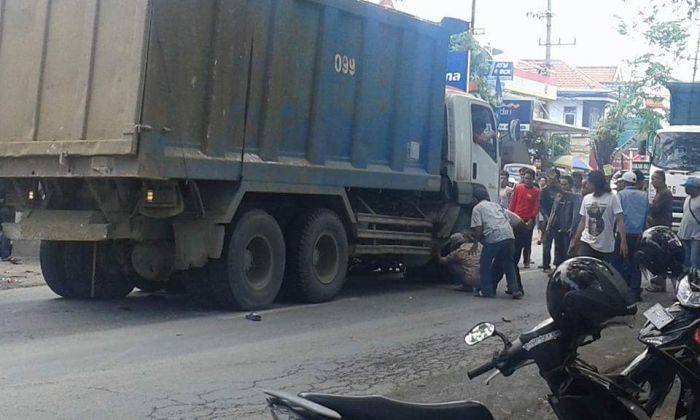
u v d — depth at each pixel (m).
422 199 13.83
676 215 19.97
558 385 3.98
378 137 12.20
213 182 9.71
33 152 9.50
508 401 6.66
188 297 11.25
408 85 12.65
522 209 16.34
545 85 40.69
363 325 9.64
